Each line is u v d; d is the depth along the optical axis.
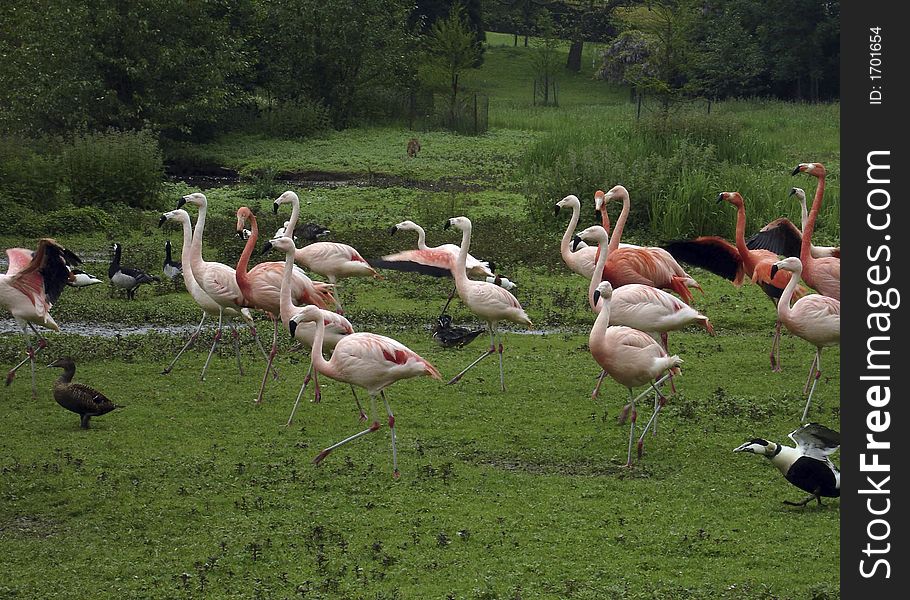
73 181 26.09
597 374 13.15
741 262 14.09
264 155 38.91
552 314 16.19
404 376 9.73
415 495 9.13
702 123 30.28
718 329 15.87
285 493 9.16
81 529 8.43
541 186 24.56
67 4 34.91
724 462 10.08
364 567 7.72
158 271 19.64
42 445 10.26
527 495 9.16
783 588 7.40
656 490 9.31
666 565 7.78
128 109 36.03
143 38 35.75
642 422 11.23
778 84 59.94
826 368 13.52
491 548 8.04
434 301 17.34
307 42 47.59
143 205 26.69
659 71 49.84
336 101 48.69
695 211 22.45
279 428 10.93
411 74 52.47
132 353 13.62
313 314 10.07
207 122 40.91
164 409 11.51
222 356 13.79
